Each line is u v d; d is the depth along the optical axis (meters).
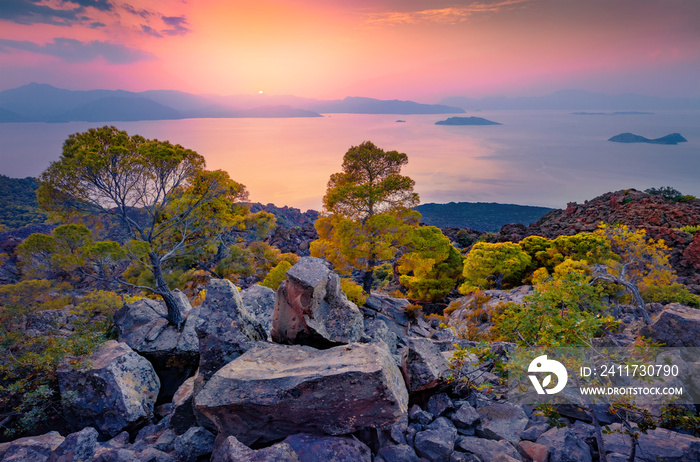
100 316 18.98
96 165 15.87
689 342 10.04
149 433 9.63
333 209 34.34
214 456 6.09
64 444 6.88
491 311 26.27
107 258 20.30
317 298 10.38
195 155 19.38
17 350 11.74
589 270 28.66
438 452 7.18
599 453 6.88
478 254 42.16
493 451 7.36
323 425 6.76
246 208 40.06
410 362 9.25
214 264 38.97
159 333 15.21
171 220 20.08
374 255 32.56
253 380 6.98
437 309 45.03
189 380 10.57
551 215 93.00
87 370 10.86
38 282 19.30
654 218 63.03
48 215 17.97
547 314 7.52
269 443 7.02
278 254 45.72
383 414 6.67
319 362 7.51
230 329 9.14
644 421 6.09
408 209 35.34
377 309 31.52
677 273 49.47
